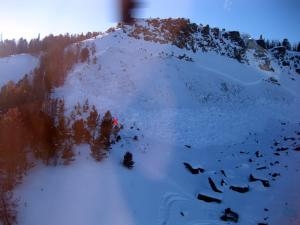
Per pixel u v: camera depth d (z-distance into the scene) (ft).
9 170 87.40
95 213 87.51
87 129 118.52
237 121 183.42
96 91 173.27
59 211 85.61
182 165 123.85
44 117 103.76
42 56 231.09
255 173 121.08
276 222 94.63
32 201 86.74
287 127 183.32
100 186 96.89
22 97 137.18
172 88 196.44
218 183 114.83
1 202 79.46
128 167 109.50
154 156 124.36
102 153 108.99
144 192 100.78
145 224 88.43
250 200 106.83
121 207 91.61
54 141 100.78
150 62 219.41
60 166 101.96
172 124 157.48
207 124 168.76
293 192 106.63
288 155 134.41
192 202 103.35
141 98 176.86
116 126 125.29
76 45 228.22
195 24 316.19
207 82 223.51
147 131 144.36
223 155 139.74
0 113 124.57
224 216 96.68
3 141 88.02
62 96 156.46
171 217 93.91
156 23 292.20
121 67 203.21
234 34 337.93
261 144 153.89
